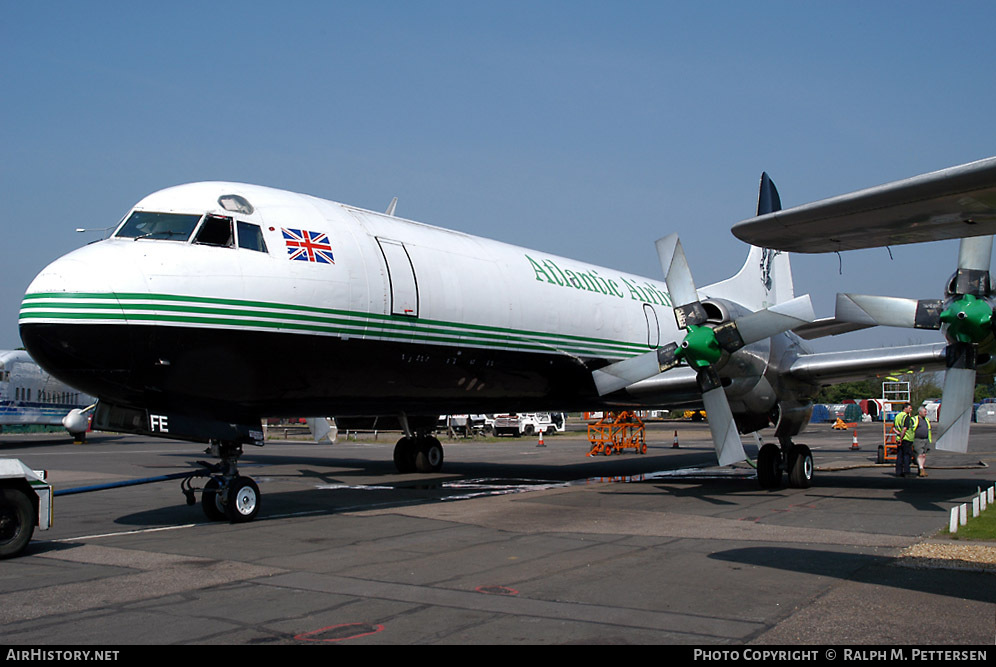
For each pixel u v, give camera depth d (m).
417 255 12.32
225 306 9.57
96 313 8.70
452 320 12.54
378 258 11.53
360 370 11.24
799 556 7.39
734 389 13.03
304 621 5.26
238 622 5.24
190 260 9.48
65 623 5.22
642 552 7.70
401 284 11.72
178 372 9.32
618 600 5.78
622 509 11.05
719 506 11.33
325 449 31.19
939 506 11.12
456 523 9.77
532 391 14.87
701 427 60.38
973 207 4.73
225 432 10.11
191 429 9.70
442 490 13.94
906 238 5.46
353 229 11.55
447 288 12.55
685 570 6.82
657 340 17.88
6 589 6.21
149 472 18.38
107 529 9.53
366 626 5.14
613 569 6.89
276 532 9.11
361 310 11.03
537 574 6.71
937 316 9.78
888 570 6.72
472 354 12.96
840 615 5.32
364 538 8.65
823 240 5.56
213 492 10.12
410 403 12.78
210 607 5.64
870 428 54.78
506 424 44.38
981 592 5.93
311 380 10.71
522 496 12.77
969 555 7.30
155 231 9.76
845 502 11.73
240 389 10.02
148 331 8.97
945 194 4.52
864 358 12.88
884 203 4.73
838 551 7.63
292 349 10.23
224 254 9.80
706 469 19.36
